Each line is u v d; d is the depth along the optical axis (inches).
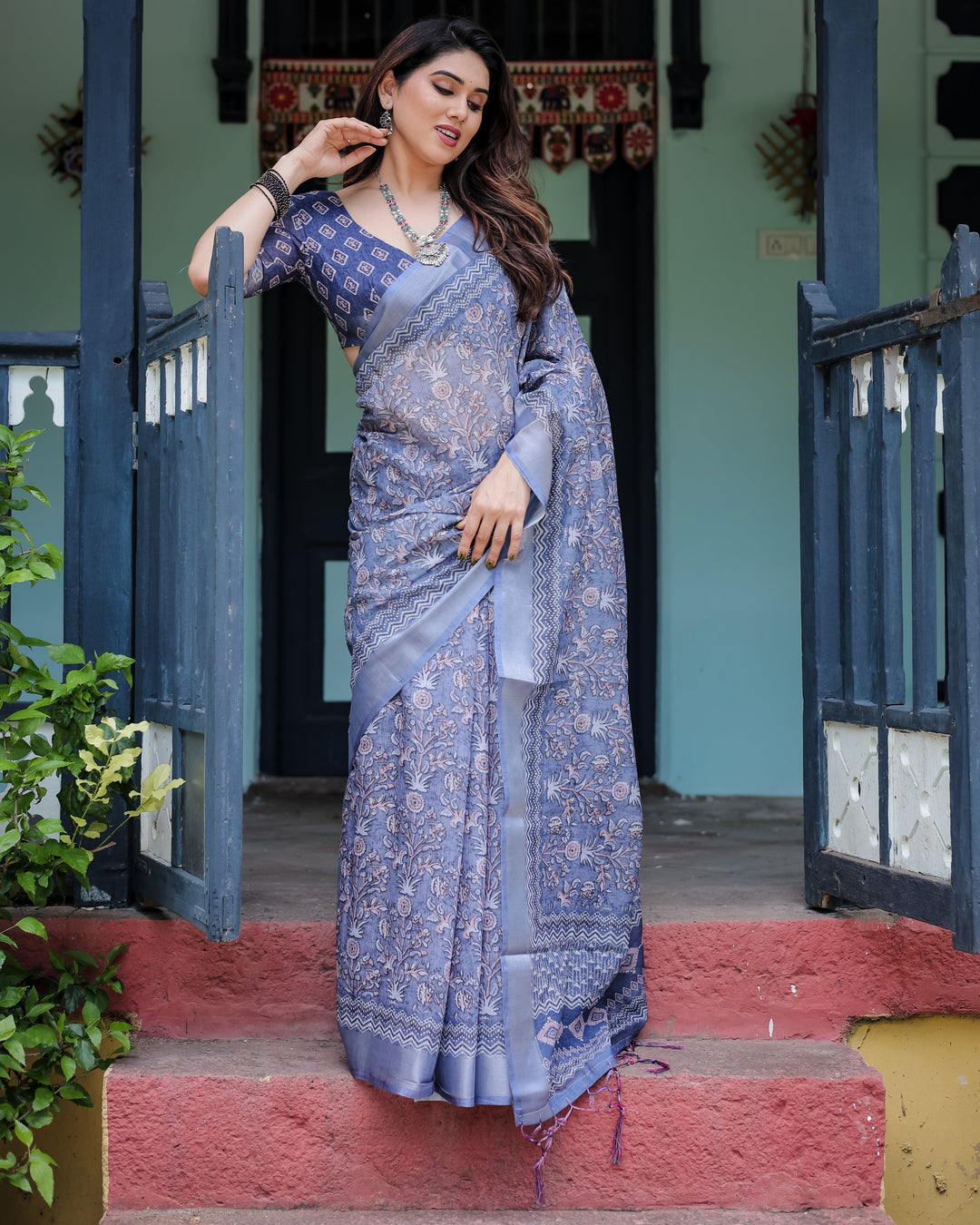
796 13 173.8
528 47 177.9
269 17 175.8
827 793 95.7
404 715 79.5
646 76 175.5
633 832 85.2
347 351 86.8
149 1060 84.1
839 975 91.7
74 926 89.4
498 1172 80.7
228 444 77.2
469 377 82.2
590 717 85.0
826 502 96.0
